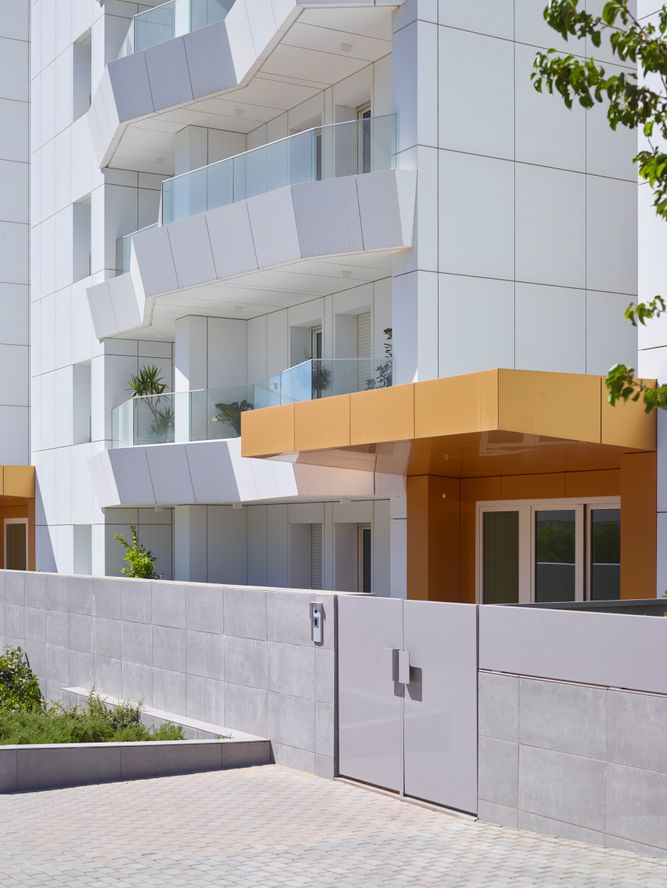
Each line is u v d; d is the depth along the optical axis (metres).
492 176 19.09
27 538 33.44
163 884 7.75
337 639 11.81
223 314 25.69
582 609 11.02
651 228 14.03
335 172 19.28
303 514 25.47
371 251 18.94
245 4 20.66
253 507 27.44
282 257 20.12
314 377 18.89
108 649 17.39
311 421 16.47
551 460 16.61
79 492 29.62
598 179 20.17
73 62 29.95
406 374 18.52
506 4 19.31
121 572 28.06
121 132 25.34
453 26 18.80
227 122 24.80
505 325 19.08
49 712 17.27
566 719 8.73
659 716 7.96
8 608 21.48
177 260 22.56
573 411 13.70
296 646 12.48
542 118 19.62
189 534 26.86
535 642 9.06
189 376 25.64
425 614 10.37
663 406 6.95
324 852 8.58
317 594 12.13
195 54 22.70
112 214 27.77
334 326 23.19
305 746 12.26
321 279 21.80
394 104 18.91
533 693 9.05
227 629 14.00
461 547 19.75
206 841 9.07
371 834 9.18
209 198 21.77
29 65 35.12
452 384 13.91
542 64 7.67
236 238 21.05
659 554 14.18
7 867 8.32
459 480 19.81
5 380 34.81
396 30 18.94
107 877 7.97
